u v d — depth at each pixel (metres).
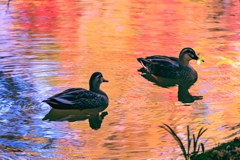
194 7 30.12
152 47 20.81
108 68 17.95
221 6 30.42
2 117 12.92
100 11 28.66
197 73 17.89
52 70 17.44
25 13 27.45
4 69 17.34
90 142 11.23
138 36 22.59
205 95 15.23
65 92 14.28
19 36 22.09
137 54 19.78
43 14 27.38
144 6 30.56
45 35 22.45
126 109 13.83
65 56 19.19
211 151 9.32
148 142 11.11
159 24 25.22
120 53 19.88
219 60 19.06
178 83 17.19
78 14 27.64
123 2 31.97
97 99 14.38
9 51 19.62
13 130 12.03
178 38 22.23
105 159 10.08
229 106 13.98
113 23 25.39
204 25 24.92
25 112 13.39
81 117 13.51
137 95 15.21
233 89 15.74
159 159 9.94
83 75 17.02
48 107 13.89
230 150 9.15
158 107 13.97
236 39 22.00
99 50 20.17
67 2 31.55
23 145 10.99
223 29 23.97
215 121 12.61
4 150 10.64
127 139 11.40
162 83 17.05
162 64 18.28
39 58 18.80
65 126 12.55
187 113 13.37
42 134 11.81
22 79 16.31
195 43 21.36
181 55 18.25
